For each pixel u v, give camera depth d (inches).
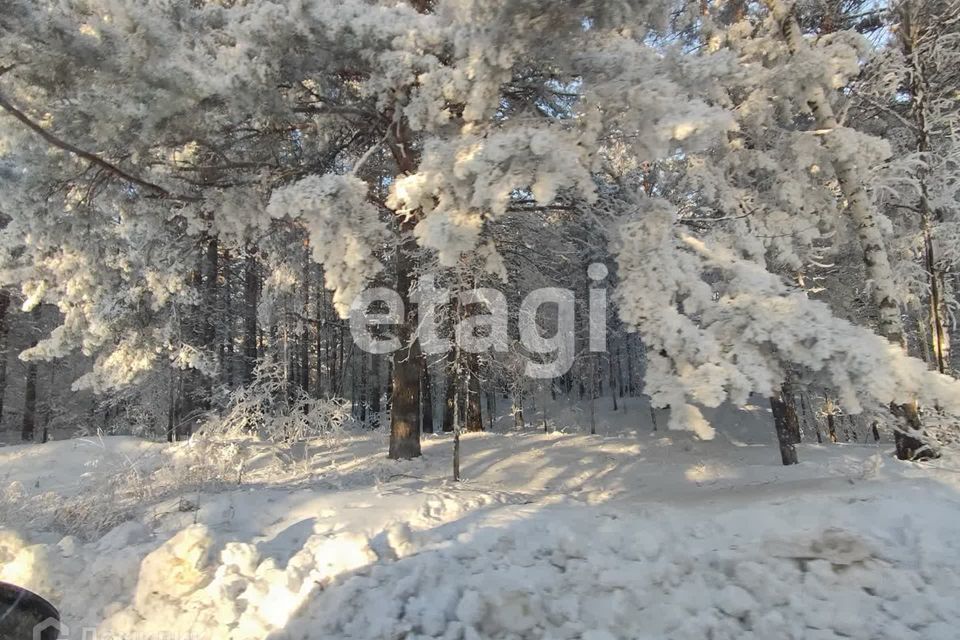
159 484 392.2
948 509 203.8
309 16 313.1
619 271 304.3
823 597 151.5
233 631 159.3
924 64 450.3
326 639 148.7
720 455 556.4
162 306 581.9
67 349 549.3
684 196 466.0
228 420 508.7
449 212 273.7
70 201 392.5
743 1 458.9
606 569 175.5
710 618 146.0
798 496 260.1
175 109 308.5
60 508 315.6
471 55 300.5
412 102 320.5
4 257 467.5
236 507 300.7
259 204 385.1
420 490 341.7
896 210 502.6
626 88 286.5
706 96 365.4
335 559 191.9
